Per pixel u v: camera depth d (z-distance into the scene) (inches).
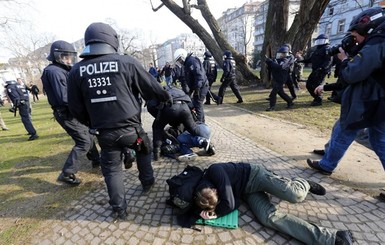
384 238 73.6
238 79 484.7
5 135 269.4
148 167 103.7
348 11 1088.8
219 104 305.7
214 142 163.6
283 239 75.5
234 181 86.7
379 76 75.9
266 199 85.9
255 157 134.8
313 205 89.7
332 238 67.7
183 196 82.4
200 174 89.4
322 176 110.3
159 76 637.9
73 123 112.1
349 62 79.6
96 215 94.4
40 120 350.0
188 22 461.4
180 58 194.9
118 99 77.2
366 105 80.4
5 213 101.9
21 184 128.2
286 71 236.5
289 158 130.7
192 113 150.4
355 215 83.7
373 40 72.9
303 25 366.6
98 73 75.1
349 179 106.4
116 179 87.0
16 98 215.2
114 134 80.4
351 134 98.1
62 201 107.1
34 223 93.3
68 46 115.2
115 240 80.4
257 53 1366.9
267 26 408.5
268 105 276.8
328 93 320.2
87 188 116.8
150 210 94.5
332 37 1198.3
